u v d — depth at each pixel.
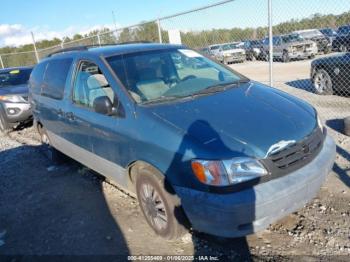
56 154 6.04
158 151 3.03
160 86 3.73
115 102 3.59
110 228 3.75
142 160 3.25
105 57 3.98
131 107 3.39
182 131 2.94
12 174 6.01
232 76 4.21
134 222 3.80
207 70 4.23
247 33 9.62
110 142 3.70
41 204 4.64
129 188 3.73
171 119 3.10
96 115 3.90
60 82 4.91
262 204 2.63
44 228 3.99
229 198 2.62
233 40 9.77
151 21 8.99
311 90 9.56
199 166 2.72
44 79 5.59
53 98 5.10
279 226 3.33
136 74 3.78
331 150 3.24
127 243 3.42
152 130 3.12
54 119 5.14
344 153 4.77
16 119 8.87
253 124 2.96
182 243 3.29
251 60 21.12
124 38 11.85
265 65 18.69
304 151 2.92
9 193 5.19
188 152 2.80
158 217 3.34
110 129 3.62
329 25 7.59
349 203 3.56
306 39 18.66
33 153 7.08
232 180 2.64
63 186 5.13
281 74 14.19
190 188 2.81
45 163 6.34
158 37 9.76
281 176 2.77
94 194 4.68
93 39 14.50
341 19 7.34
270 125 2.96
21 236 3.90
